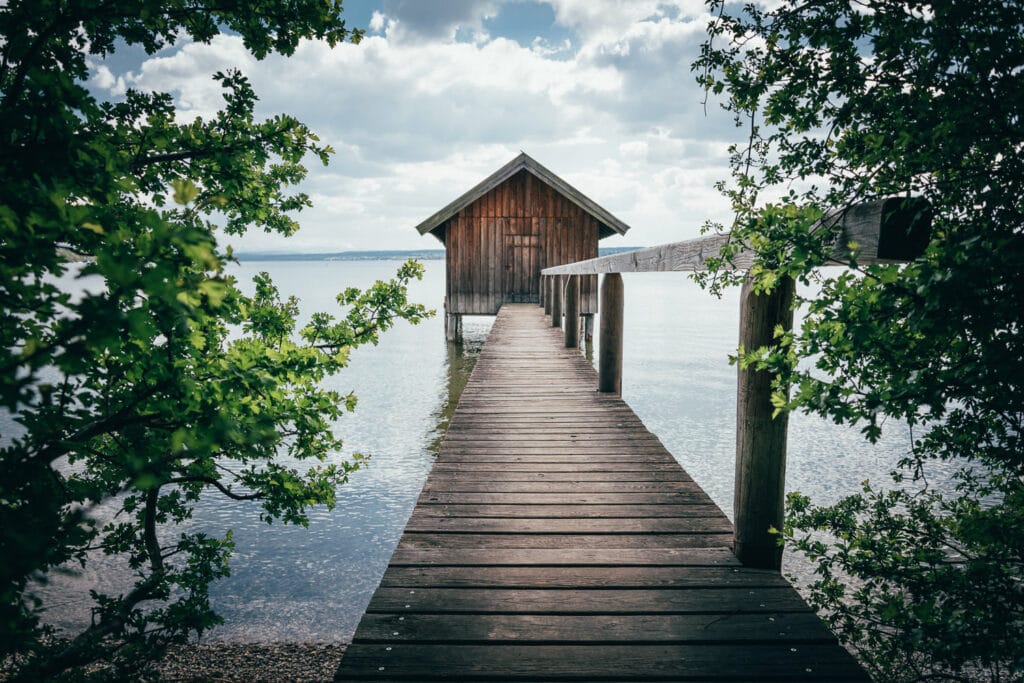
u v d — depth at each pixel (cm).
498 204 1905
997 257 115
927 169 148
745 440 258
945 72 132
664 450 452
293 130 206
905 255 146
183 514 325
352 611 520
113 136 173
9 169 115
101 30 182
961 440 179
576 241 1903
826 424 1084
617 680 188
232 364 156
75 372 87
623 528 308
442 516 324
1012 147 132
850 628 211
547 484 376
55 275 115
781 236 147
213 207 213
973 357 131
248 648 464
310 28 211
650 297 5762
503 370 801
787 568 521
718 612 226
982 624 160
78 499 146
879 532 233
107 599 226
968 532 189
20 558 106
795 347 148
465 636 211
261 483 309
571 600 235
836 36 144
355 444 1005
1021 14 123
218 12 201
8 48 131
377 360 1906
